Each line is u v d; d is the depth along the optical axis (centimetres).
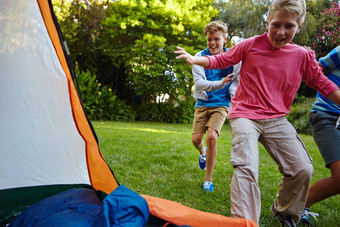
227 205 259
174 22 1134
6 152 193
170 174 335
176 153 442
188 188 290
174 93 1198
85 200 189
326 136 209
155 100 1324
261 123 192
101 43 1226
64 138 211
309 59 194
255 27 1407
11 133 192
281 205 201
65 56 195
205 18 1184
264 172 377
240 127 187
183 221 187
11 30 180
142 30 1142
